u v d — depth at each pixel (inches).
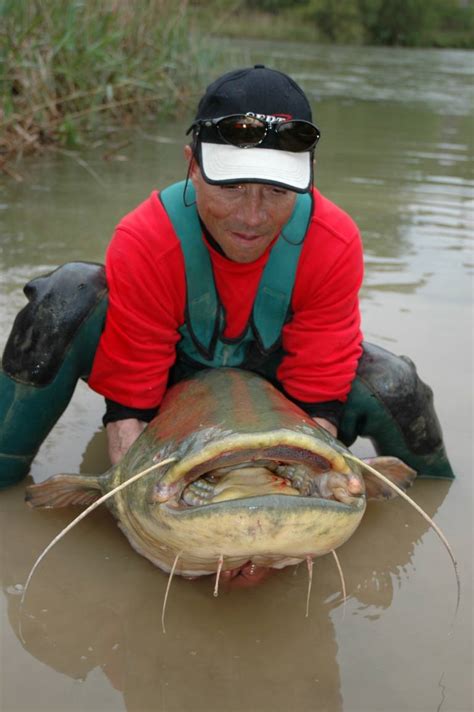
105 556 93.9
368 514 105.9
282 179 87.6
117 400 102.3
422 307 163.9
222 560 75.9
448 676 77.5
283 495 71.5
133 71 336.5
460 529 102.7
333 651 80.4
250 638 81.8
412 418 109.2
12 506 102.4
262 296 99.2
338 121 372.8
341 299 101.1
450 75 655.8
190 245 96.0
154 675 76.2
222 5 546.3
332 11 1028.5
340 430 113.3
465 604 88.5
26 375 100.2
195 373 102.2
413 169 280.4
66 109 293.1
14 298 155.8
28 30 258.2
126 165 268.7
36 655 77.6
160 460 81.6
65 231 197.6
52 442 116.3
